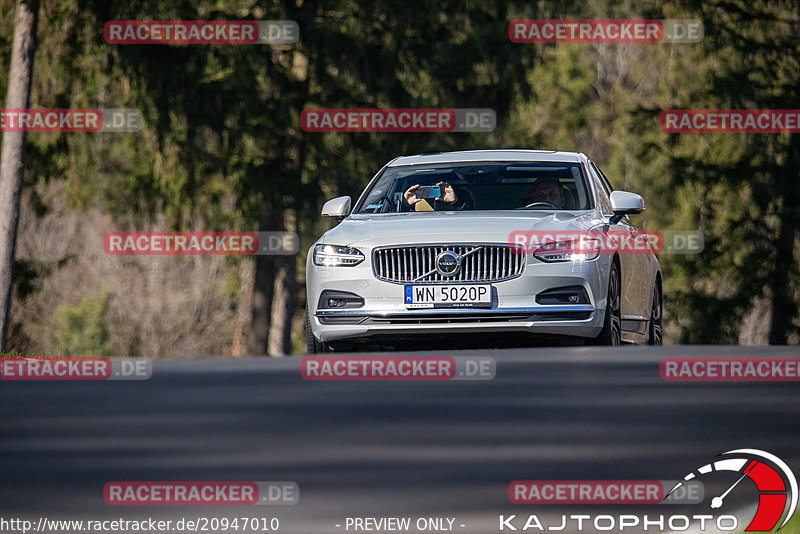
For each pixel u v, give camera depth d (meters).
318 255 30.78
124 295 183.75
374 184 34.59
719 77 111.62
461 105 98.31
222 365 29.52
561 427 17.27
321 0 94.62
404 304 29.45
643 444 15.70
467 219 30.53
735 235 113.06
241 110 91.31
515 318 29.20
